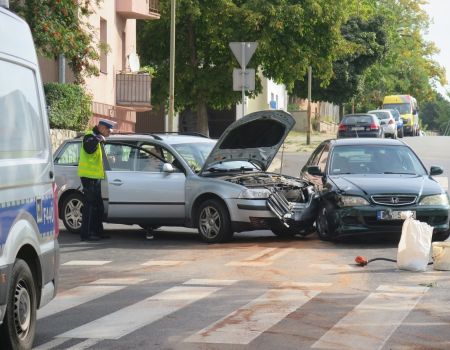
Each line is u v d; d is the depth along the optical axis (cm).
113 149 1969
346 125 5900
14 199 897
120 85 4047
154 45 4916
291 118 1969
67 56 2953
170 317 1109
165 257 1667
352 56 7762
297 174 3816
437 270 1483
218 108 4969
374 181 1848
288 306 1171
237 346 953
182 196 1905
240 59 2525
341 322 1073
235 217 1853
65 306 1190
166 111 5088
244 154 1992
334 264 1553
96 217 1944
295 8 4722
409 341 977
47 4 2825
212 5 4709
